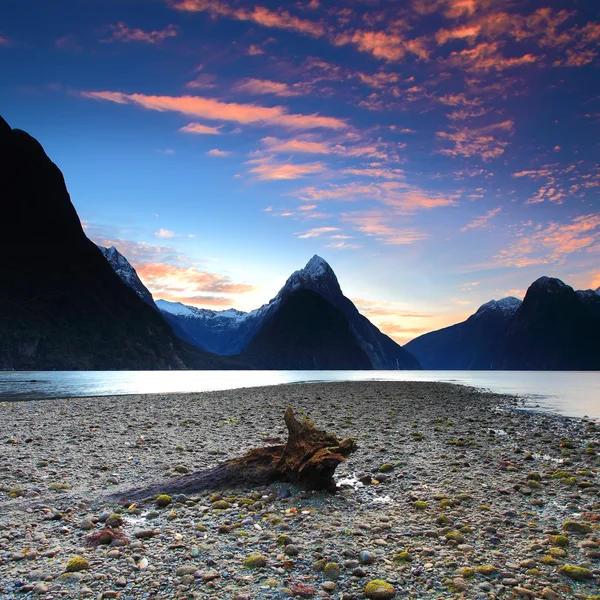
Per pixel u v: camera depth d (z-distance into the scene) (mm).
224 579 6105
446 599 5559
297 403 33406
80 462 13312
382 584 5805
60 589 5773
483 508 9133
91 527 8172
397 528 8062
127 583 5961
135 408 29250
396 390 51281
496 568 6363
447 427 21094
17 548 7160
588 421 25078
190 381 90375
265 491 10391
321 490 10266
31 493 10180
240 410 28234
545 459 14188
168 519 8633
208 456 14211
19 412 26219
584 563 6547
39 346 167500
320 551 7008
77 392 49500
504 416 26828
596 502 9562
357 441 16828
